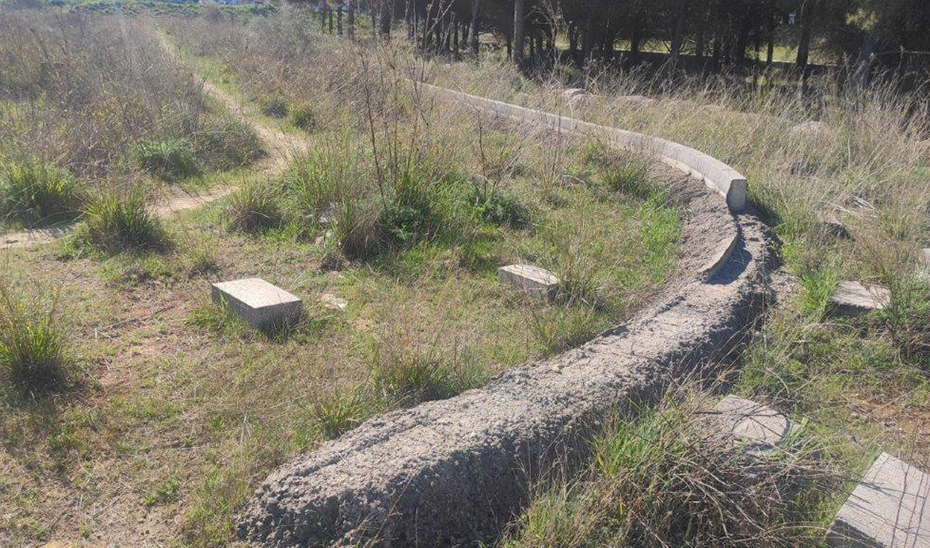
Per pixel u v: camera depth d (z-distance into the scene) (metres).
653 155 9.44
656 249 7.12
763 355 5.11
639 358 4.64
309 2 30.45
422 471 3.41
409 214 7.14
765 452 3.76
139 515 3.54
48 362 4.41
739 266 6.60
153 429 4.10
